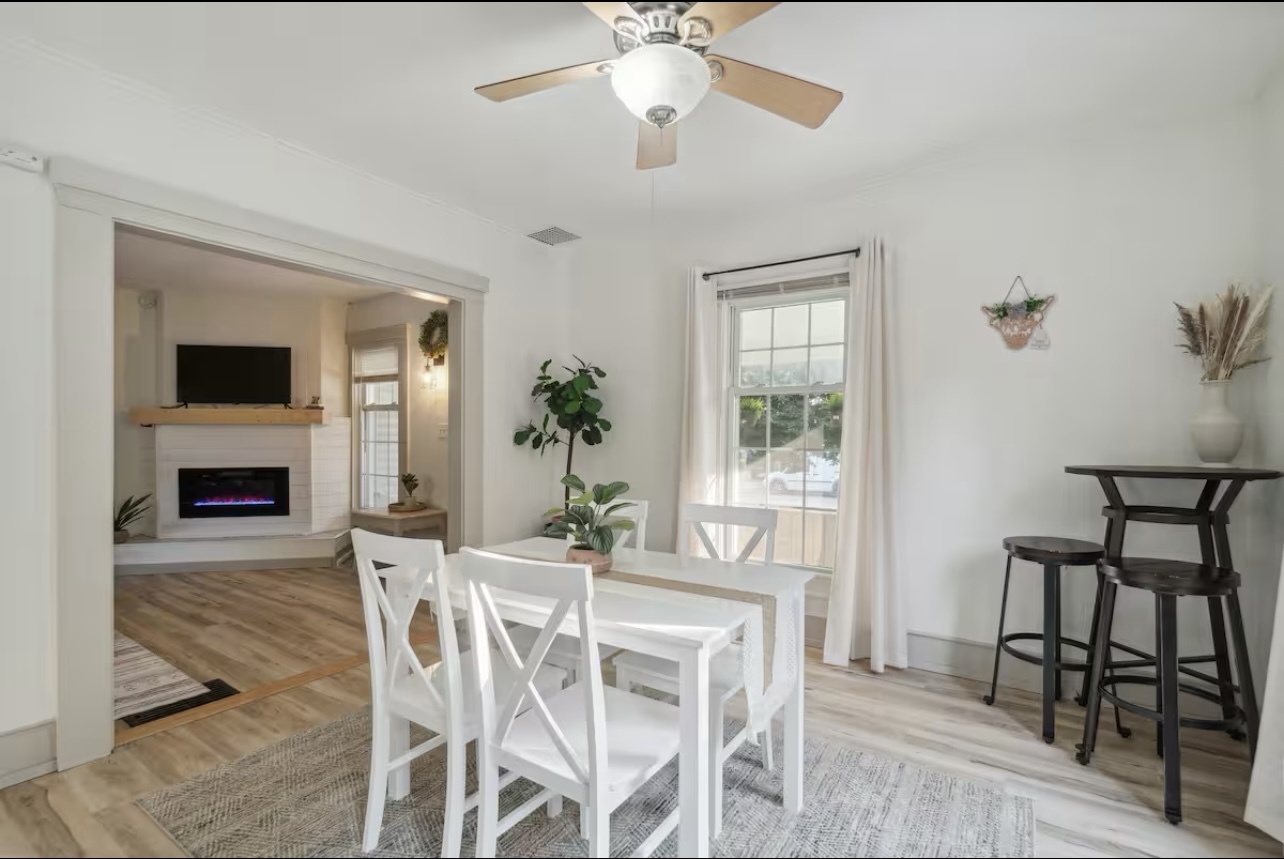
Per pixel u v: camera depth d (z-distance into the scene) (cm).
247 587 477
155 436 532
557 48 212
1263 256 239
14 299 209
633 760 160
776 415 375
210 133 259
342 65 222
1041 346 288
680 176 321
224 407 557
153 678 301
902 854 178
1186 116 255
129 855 176
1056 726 254
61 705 216
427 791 210
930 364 315
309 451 574
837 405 353
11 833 184
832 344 355
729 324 391
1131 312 268
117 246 424
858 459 322
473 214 382
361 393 620
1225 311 237
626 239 430
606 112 256
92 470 222
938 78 230
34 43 207
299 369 595
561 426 420
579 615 146
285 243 285
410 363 575
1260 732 186
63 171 214
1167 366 261
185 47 211
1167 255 261
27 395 212
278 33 203
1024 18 194
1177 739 192
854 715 265
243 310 574
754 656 178
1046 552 243
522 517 428
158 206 240
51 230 217
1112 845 181
